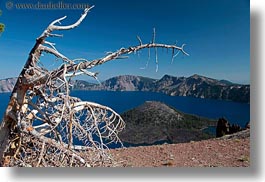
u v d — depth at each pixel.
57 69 5.95
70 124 6.12
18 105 6.50
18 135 6.62
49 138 6.44
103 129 7.15
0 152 6.59
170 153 8.98
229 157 8.41
